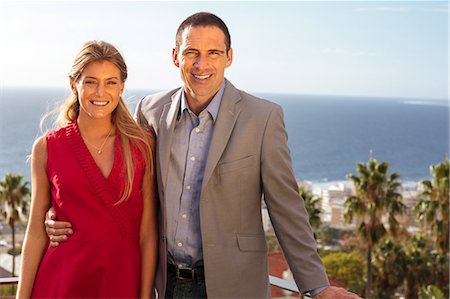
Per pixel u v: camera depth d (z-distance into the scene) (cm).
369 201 2377
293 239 210
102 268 210
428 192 2616
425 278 2708
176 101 221
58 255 211
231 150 210
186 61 210
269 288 225
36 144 218
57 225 211
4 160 6931
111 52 207
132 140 216
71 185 209
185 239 215
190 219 214
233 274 212
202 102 215
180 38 213
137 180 214
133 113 237
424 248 2706
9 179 3031
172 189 214
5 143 7962
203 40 207
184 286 218
